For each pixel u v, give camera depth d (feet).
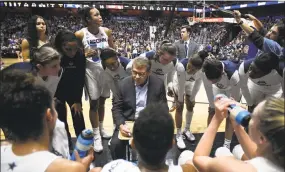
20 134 3.01
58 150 4.00
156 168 3.14
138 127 3.02
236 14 8.25
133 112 7.72
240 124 3.37
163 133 2.94
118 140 7.37
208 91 9.39
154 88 7.77
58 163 2.97
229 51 35.60
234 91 8.95
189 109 10.51
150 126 2.95
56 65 6.38
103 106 10.30
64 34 7.61
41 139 3.12
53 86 7.22
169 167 3.34
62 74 7.94
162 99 7.89
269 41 7.50
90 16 9.23
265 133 2.82
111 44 10.44
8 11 61.21
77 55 8.07
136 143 3.07
